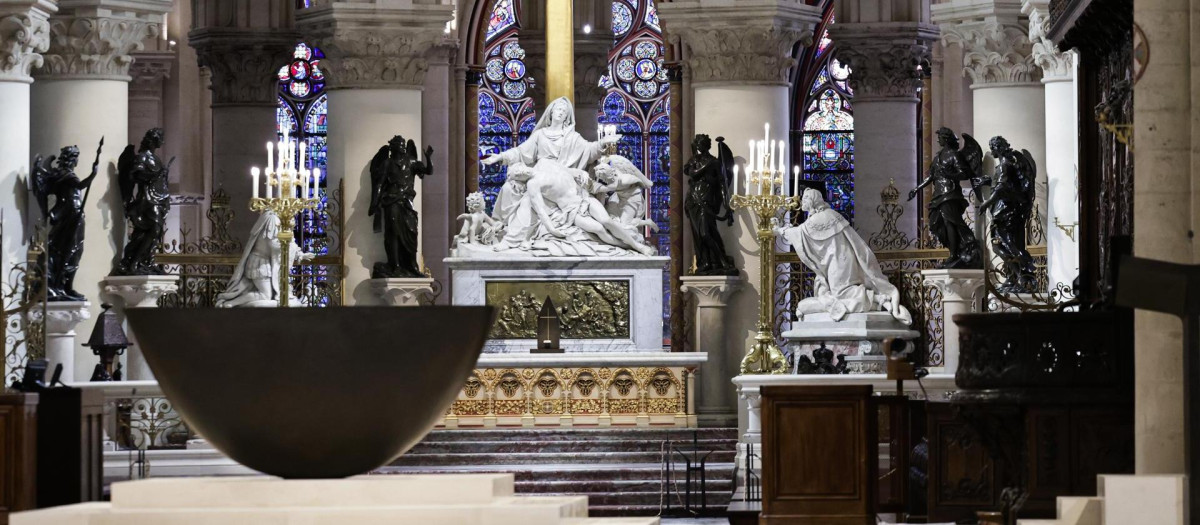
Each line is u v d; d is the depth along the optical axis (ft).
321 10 95.96
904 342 55.01
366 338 35.09
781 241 96.12
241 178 111.14
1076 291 59.11
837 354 86.53
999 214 83.92
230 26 110.52
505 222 91.35
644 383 87.04
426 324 35.22
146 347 35.55
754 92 95.81
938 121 123.95
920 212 123.75
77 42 86.94
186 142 122.01
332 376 35.14
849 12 111.96
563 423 86.02
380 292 94.68
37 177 80.18
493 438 83.97
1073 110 82.79
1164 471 41.70
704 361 87.20
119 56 88.28
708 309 93.76
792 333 87.25
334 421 35.53
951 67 123.24
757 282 94.38
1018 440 46.75
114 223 88.28
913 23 111.34
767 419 46.26
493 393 86.48
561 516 35.17
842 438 46.14
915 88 112.78
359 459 36.22
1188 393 35.42
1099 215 57.67
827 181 141.90
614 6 142.41
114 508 35.40
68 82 87.61
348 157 96.22
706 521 73.72
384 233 94.63
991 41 89.76
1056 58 82.58
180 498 35.63
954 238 88.94
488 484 36.09
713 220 93.45
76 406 50.60
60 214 81.51
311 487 35.55
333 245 96.53
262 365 35.12
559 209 91.04
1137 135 42.42
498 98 139.33
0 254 64.95
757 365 87.86
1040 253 87.76
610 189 91.45
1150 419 41.91
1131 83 50.52
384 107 96.32
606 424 86.17
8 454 45.65
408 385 35.42
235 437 35.86
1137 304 35.60
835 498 46.09
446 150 126.52
